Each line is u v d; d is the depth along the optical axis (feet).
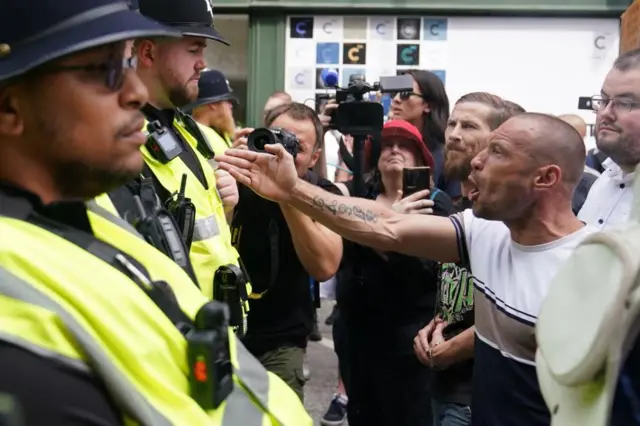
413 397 7.52
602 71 16.38
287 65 16.80
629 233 2.75
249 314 7.72
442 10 16.24
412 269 7.33
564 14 16.16
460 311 6.81
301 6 16.34
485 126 7.48
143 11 5.76
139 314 2.80
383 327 7.49
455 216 5.70
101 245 3.03
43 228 2.85
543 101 16.58
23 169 2.90
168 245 4.53
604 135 6.72
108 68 2.85
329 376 13.80
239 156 5.79
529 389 4.70
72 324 2.47
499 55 16.49
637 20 9.06
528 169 4.80
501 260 5.12
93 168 2.91
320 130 8.20
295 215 7.03
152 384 2.67
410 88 8.93
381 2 16.30
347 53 16.66
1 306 2.42
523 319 4.74
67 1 2.75
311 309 8.15
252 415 3.26
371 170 8.47
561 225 4.90
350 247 7.71
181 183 5.46
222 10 16.62
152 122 5.68
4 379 2.27
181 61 5.92
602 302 2.67
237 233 7.58
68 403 2.36
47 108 2.79
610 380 2.56
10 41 2.71
